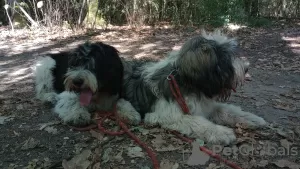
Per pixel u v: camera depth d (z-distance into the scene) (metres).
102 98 0.96
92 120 0.95
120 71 0.95
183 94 0.89
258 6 3.49
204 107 0.92
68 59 0.97
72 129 0.92
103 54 0.91
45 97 1.13
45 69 1.18
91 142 0.85
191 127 0.85
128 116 0.93
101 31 2.63
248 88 1.35
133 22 2.89
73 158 0.76
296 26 3.20
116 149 0.81
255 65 1.76
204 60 0.84
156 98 0.93
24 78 1.47
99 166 0.73
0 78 1.47
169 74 0.90
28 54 1.93
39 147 0.83
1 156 0.80
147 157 0.77
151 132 0.88
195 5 3.04
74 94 0.99
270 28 3.03
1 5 2.80
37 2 2.62
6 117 1.02
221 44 0.88
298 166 0.73
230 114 0.96
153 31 2.71
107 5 2.87
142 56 1.88
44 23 2.67
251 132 0.90
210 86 0.86
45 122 0.98
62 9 2.66
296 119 1.02
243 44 2.29
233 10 3.04
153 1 2.98
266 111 1.09
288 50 2.14
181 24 3.05
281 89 1.35
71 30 2.61
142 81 0.98
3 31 2.54
